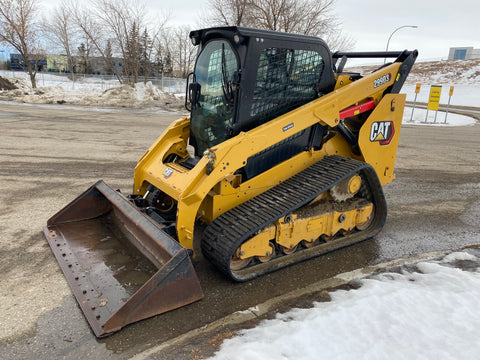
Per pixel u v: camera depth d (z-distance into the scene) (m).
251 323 2.88
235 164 3.44
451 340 2.60
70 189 5.96
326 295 3.27
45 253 3.87
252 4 17.78
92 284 3.20
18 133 10.47
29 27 25.77
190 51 41.88
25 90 23.28
